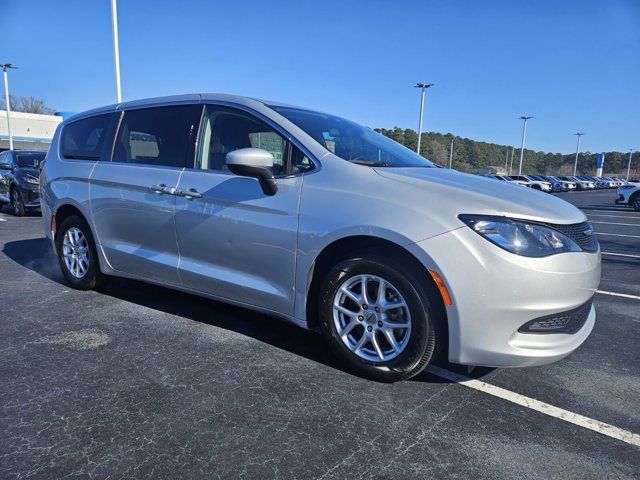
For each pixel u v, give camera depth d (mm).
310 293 2895
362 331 2838
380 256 2615
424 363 2572
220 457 2025
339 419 2332
